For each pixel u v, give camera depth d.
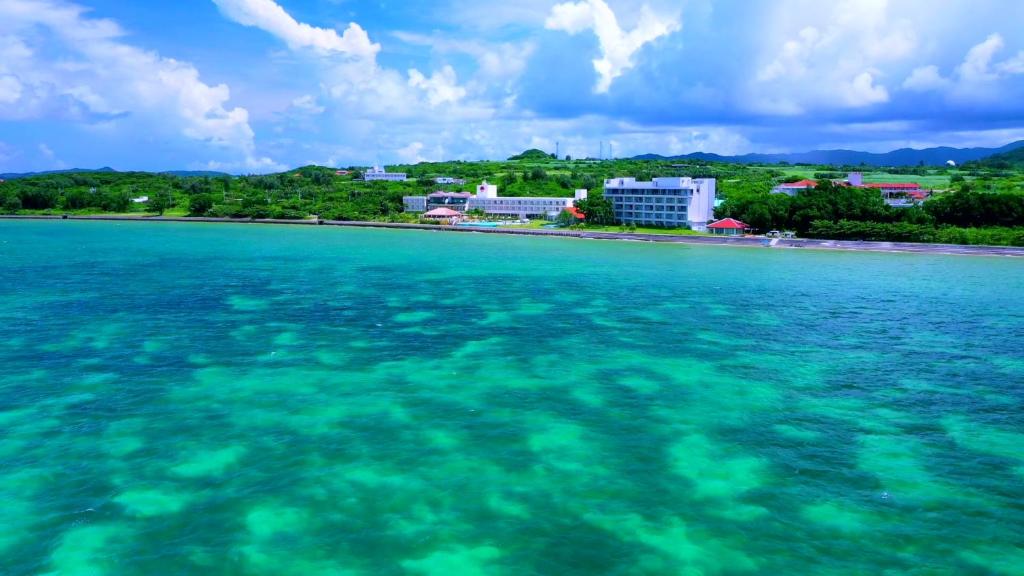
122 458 42.41
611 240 180.88
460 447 44.62
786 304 91.88
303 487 39.03
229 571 31.41
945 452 44.94
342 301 92.12
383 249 157.62
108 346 67.31
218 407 51.19
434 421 49.03
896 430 48.56
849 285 107.06
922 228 161.75
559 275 117.62
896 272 121.00
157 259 134.50
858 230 166.50
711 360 65.12
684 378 59.59
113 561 32.09
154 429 46.91
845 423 49.75
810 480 40.78
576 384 57.69
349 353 66.19
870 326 79.19
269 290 100.00
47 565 31.73
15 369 59.53
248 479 39.94
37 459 42.12
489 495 38.44
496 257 142.88
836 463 43.12
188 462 41.97
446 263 132.88
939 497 38.84
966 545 34.06
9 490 38.28
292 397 53.56
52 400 52.06
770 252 152.38
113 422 48.03
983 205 164.38
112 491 38.31
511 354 66.62
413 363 63.16
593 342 71.44
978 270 122.75
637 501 38.00
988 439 47.06
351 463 42.12
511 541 33.94
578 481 40.19
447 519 35.91
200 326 76.38
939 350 68.94
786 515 36.72
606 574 31.39
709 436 47.09
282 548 33.19
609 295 98.44
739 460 43.34
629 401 53.72
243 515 36.06
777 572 31.66
